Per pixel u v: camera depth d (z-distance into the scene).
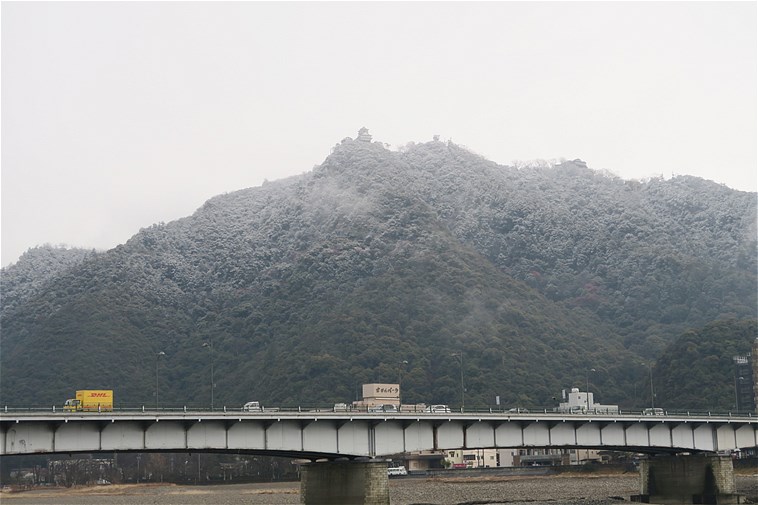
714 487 143.50
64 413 89.12
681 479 146.75
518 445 125.31
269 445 102.94
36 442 88.44
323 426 107.69
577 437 131.12
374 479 108.88
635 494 164.62
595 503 146.38
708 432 145.62
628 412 171.88
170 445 96.31
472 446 120.69
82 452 91.12
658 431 139.50
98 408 100.94
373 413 111.19
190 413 96.19
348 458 111.56
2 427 86.69
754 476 193.00
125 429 93.69
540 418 125.69
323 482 111.56
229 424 100.25
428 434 116.75
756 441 152.38
